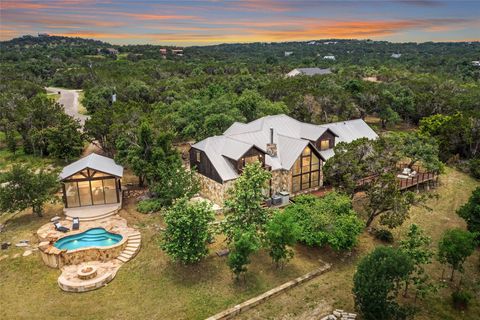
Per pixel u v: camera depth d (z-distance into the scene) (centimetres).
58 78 12025
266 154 3750
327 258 2812
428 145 4175
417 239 2477
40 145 4903
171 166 3381
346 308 2284
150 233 2967
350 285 2511
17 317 2130
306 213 2897
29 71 12456
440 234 3238
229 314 2156
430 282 2575
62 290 2355
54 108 5312
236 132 4312
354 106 6444
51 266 2578
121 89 7800
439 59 16512
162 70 11638
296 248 2916
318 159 3897
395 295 2219
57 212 3306
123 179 4112
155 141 3638
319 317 2205
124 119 4544
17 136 5803
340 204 2919
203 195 3731
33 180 3066
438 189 4212
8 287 2384
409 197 3027
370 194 3098
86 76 11806
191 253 2469
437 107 6675
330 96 6462
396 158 3469
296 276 2550
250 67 13200
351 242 2734
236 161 3438
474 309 2347
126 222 3098
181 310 2198
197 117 5094
